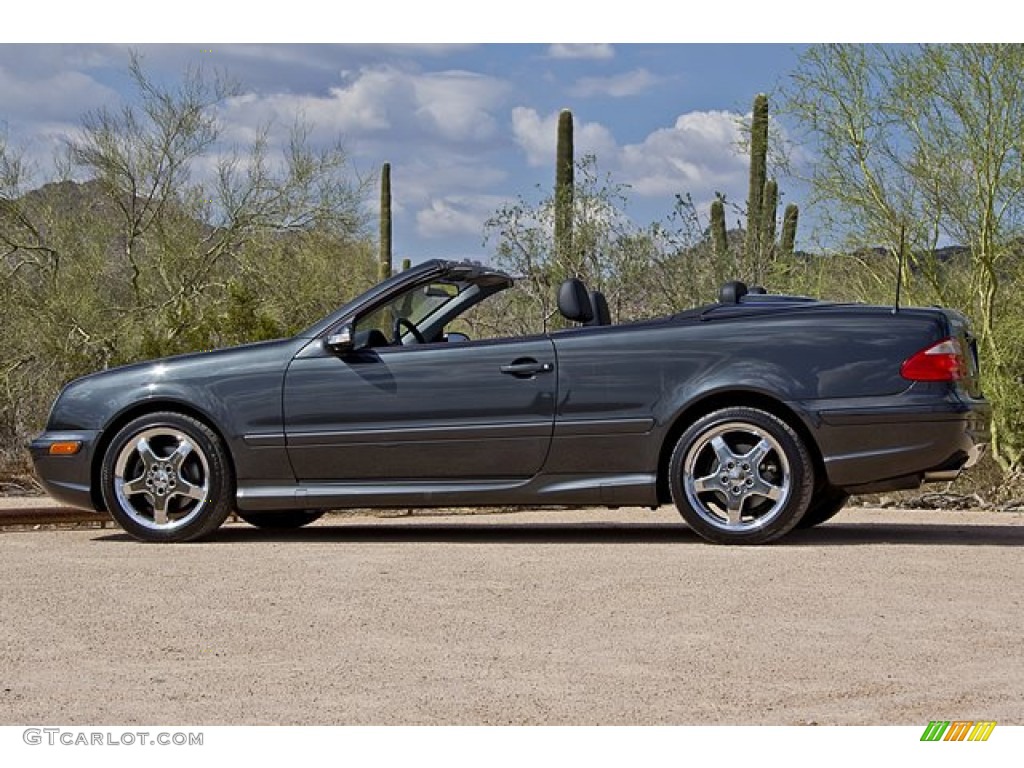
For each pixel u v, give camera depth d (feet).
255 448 27.17
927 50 46.62
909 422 24.95
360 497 26.86
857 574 21.81
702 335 25.84
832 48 48.08
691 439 25.54
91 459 27.91
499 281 29.12
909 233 48.34
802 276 51.88
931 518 33.22
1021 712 14.01
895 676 15.42
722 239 62.18
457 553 24.57
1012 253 47.03
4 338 71.61
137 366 28.14
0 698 14.82
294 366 27.22
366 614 18.95
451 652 16.69
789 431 25.17
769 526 25.26
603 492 26.03
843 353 25.30
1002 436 46.06
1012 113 45.88
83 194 80.23
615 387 25.95
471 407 26.45
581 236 64.85
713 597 19.93
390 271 93.71
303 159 83.10
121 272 81.20
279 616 18.90
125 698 14.76
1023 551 24.35
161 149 79.87
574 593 20.33
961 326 26.14
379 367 26.89
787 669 15.72
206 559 24.22
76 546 26.63
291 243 84.02
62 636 17.81
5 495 44.32
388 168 107.45
